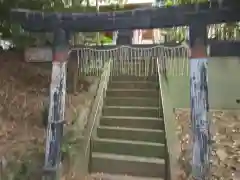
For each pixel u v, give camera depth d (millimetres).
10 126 4660
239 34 5953
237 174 3992
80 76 6539
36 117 4938
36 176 3779
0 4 4074
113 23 3445
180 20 3281
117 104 6145
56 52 3633
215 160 4305
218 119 5797
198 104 3289
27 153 4152
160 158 4727
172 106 6020
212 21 3203
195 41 3291
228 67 6523
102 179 4402
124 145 4910
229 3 3113
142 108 5742
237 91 6492
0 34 5730
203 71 3281
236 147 4699
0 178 3650
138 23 3385
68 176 4145
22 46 5777
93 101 5879
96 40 6914
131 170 4582
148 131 5090
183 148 4449
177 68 4484
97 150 4992
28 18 3623
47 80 5898
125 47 3744
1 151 4086
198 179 3205
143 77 6758
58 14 3557
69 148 4395
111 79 6953
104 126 5461
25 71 5996
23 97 5328
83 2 6996
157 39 9617
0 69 5832
